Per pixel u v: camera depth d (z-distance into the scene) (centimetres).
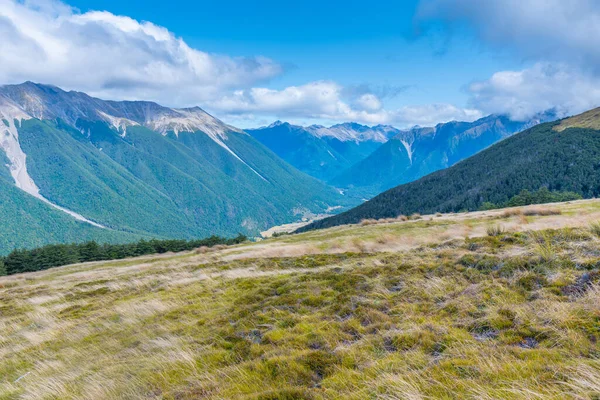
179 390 782
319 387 668
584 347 603
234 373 800
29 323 1767
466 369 609
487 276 1002
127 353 1128
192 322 1274
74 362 1157
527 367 576
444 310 873
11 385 1057
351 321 929
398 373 643
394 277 1178
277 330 983
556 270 914
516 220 3195
